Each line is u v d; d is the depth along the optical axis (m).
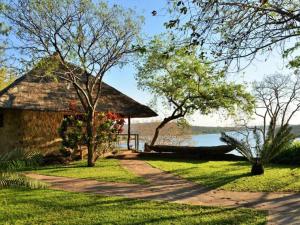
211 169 16.62
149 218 8.60
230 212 9.17
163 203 10.11
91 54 18.48
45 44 17.50
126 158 21.69
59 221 8.46
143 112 23.77
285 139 15.60
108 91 24.00
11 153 11.08
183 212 9.15
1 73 19.48
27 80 21.17
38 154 11.88
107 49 18.64
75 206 9.75
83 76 22.17
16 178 10.91
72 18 17.59
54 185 12.80
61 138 20.55
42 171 16.19
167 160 20.94
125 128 27.95
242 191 11.80
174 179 14.09
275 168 17.12
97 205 9.86
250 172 15.36
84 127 19.61
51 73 18.86
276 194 11.29
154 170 16.48
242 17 7.56
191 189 12.16
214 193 11.55
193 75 24.05
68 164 18.95
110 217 8.70
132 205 9.85
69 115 20.47
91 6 17.77
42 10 17.11
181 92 25.83
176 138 34.09
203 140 34.28
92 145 18.20
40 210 9.38
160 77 26.34
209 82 24.45
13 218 8.74
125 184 13.02
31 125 20.92
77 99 21.56
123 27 18.50
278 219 8.59
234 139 15.82
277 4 7.86
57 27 17.44
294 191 11.62
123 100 23.89
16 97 19.86
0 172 10.77
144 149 24.02
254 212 9.15
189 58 23.48
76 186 12.63
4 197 10.80
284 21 7.71
